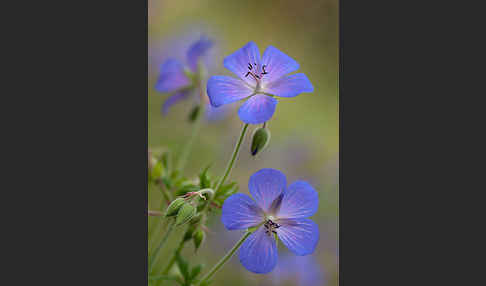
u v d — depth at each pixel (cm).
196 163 54
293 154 59
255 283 51
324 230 55
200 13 60
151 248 47
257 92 43
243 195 42
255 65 43
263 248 42
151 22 58
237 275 51
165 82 50
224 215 42
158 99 56
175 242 48
